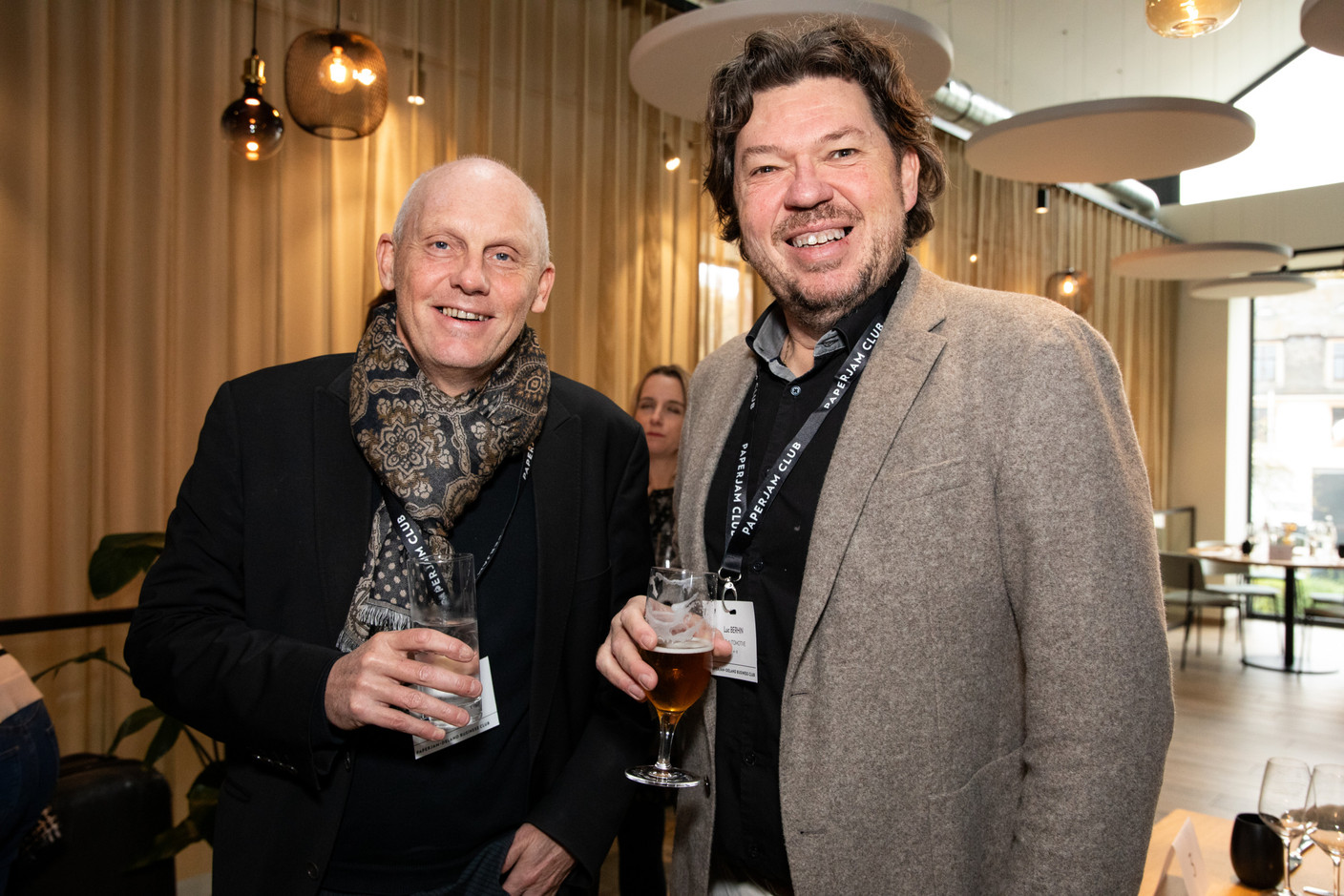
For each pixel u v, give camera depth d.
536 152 4.80
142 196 3.42
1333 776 1.52
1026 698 1.03
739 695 1.27
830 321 1.28
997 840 1.10
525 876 1.28
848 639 1.10
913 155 1.35
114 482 3.37
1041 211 6.20
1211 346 10.23
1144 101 3.29
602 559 1.50
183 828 2.26
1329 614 7.60
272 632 1.27
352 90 3.11
